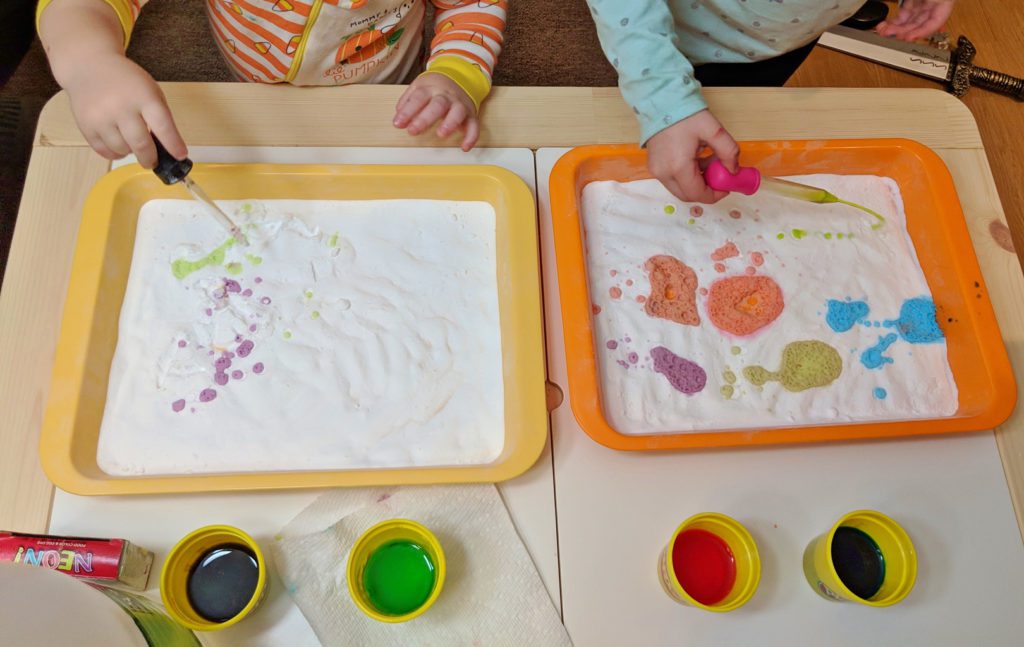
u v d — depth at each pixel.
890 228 0.80
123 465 0.63
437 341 0.70
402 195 0.76
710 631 0.61
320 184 0.74
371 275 0.72
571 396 0.66
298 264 0.72
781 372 0.71
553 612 0.60
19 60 1.02
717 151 0.70
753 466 0.67
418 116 0.76
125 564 0.57
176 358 0.67
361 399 0.67
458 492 0.63
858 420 0.70
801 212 0.79
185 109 0.77
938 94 0.87
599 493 0.65
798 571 0.64
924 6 0.89
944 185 0.77
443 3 0.88
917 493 0.68
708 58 1.01
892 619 0.63
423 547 0.60
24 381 0.65
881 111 0.85
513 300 0.69
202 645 0.57
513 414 0.66
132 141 0.63
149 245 0.72
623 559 0.63
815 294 0.75
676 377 0.70
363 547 0.58
